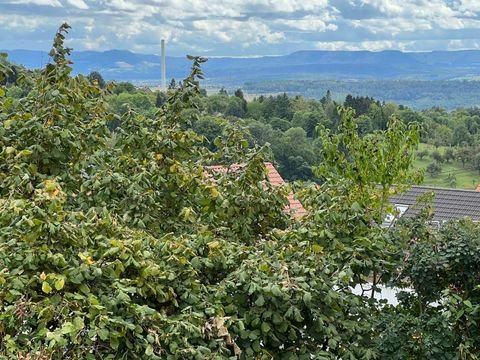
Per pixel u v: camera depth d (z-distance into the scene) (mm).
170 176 6062
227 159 6719
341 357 4750
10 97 6426
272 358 4547
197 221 6047
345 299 4762
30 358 3277
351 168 7977
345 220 5355
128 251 4191
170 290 4301
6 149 5094
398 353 4812
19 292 3734
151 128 6680
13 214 4156
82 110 6730
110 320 3621
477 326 5062
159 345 3822
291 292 4328
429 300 5301
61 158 5730
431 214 5781
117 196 5672
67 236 4086
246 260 4605
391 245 5387
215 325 4043
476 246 5121
